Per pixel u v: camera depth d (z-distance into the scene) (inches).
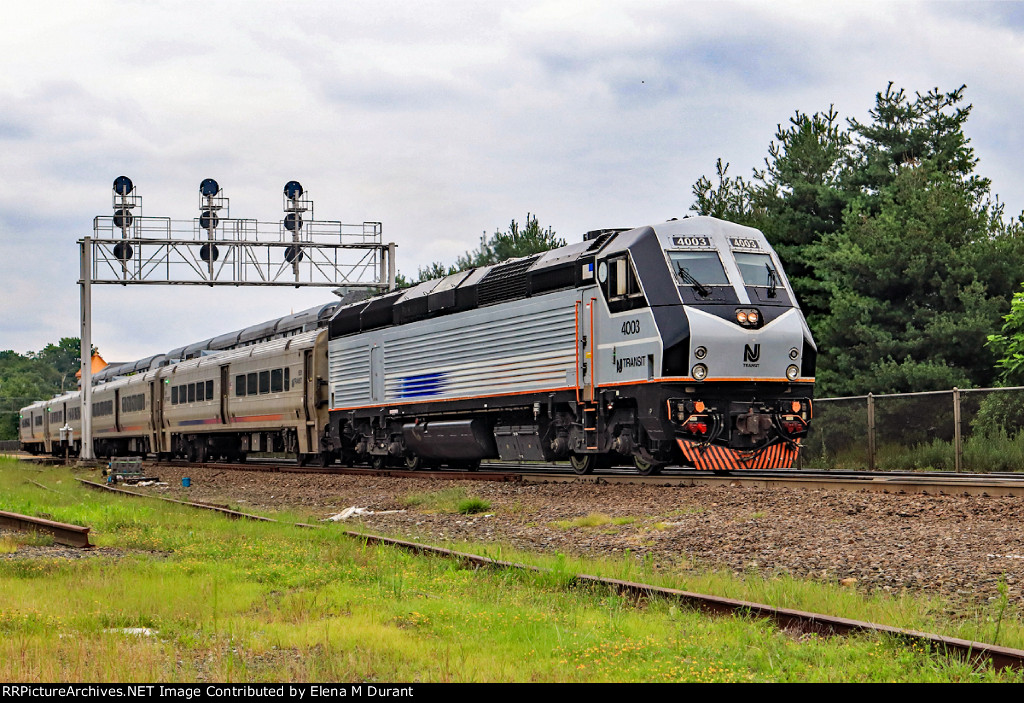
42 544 583.2
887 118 1327.5
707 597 357.4
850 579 407.5
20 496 992.9
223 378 1593.3
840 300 1132.5
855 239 1190.9
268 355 1429.6
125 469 1250.0
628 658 290.5
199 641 319.0
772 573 434.3
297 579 444.5
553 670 280.5
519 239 1742.1
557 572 419.8
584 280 819.4
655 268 759.7
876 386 1066.1
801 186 1315.2
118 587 415.2
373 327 1170.0
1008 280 1093.8
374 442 1175.6
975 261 1095.0
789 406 764.0
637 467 804.0
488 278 956.0
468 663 288.0
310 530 621.3
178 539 593.0
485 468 1178.0
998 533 457.7
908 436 940.0
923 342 1075.3
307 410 1317.7
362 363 1186.6
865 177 1304.1
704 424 732.0
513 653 299.0
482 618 347.3
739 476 735.7
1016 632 307.1
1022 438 845.8
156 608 374.3
